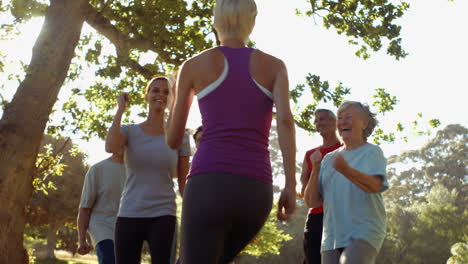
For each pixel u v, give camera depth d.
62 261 38.09
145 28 12.71
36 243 51.84
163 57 13.09
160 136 4.34
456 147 82.69
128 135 4.32
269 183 2.23
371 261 3.75
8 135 9.45
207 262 2.12
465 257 32.69
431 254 50.50
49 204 37.53
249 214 2.16
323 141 5.59
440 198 60.44
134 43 12.29
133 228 4.20
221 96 2.27
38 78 9.78
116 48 12.30
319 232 5.03
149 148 4.24
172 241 4.20
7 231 9.08
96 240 5.34
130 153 4.27
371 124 4.20
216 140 2.22
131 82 15.76
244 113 2.25
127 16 12.91
